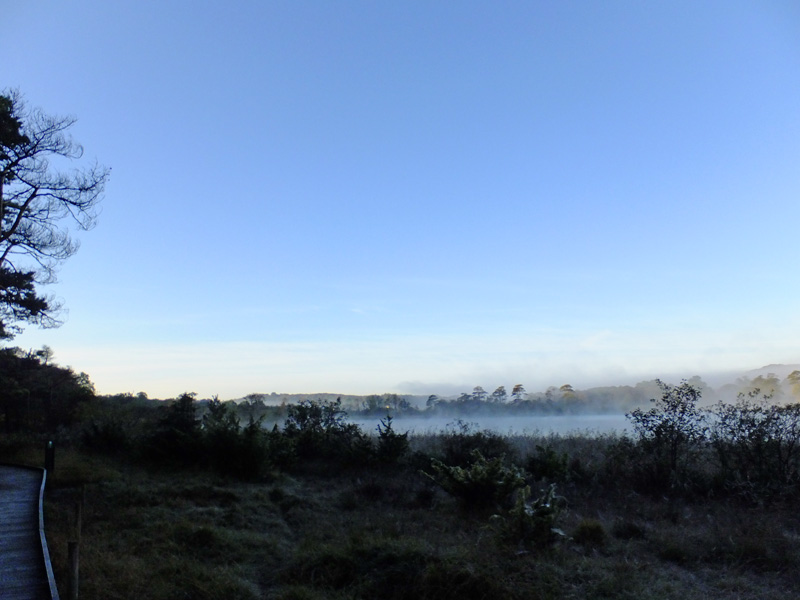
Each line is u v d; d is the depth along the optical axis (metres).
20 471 18.38
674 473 14.34
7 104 20.58
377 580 8.41
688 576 8.45
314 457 22.19
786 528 10.59
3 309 22.67
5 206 20.70
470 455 17.94
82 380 36.62
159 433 20.98
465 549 9.15
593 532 10.34
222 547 10.57
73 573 7.13
